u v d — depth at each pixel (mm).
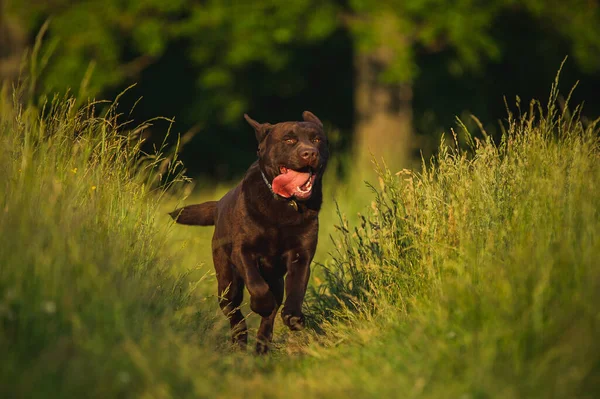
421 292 8805
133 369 6512
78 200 8898
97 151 9781
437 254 8758
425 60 33594
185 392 6586
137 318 7586
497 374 6363
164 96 37562
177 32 29750
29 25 29328
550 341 6578
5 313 6703
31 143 8906
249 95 35500
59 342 6488
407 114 30609
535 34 34125
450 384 6461
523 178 8711
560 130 9062
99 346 6570
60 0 30109
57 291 7082
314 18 28094
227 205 10648
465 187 9062
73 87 28484
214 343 9031
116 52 29703
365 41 26984
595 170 8430
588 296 6625
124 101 36750
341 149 36656
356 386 6715
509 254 7738
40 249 7355
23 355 6430
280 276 10617
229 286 10711
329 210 17859
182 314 8805
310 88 40125
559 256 7137
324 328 9586
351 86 39812
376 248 10242
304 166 9688
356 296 10094
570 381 6102
